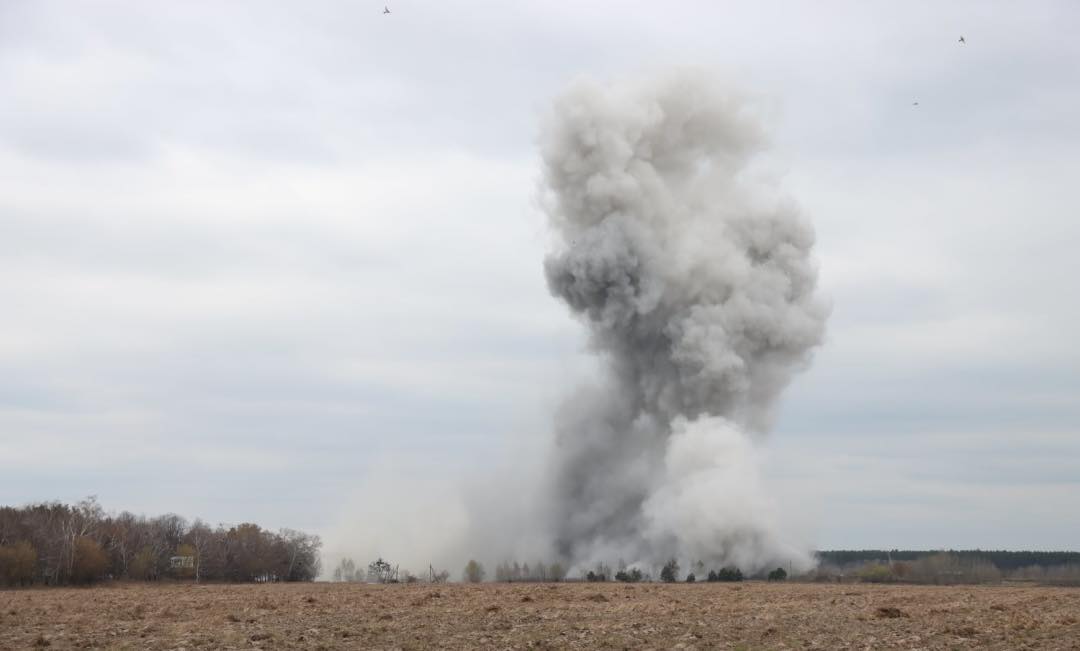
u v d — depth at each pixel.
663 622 52.50
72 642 42.62
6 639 43.78
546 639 43.88
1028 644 41.91
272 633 46.00
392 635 45.66
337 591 92.75
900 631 47.94
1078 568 165.25
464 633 46.53
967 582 131.88
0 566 115.81
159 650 39.91
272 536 166.25
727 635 45.97
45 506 151.75
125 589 109.69
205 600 75.12
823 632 47.66
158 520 176.25
